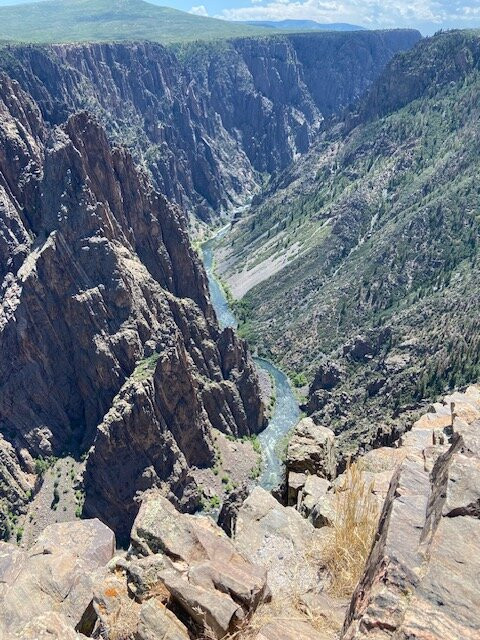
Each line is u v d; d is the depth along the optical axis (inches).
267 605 567.2
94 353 4840.1
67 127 5492.1
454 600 374.9
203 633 508.1
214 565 596.4
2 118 5753.0
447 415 1088.2
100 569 623.8
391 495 538.6
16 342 4773.6
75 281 4965.6
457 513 439.5
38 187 5403.5
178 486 4498.0
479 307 5762.8
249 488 4808.1
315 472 1174.3
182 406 4790.8
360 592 450.6
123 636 517.3
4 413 4613.7
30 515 4138.8
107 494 4232.3
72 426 4869.6
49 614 503.2
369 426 4815.5
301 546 727.7
